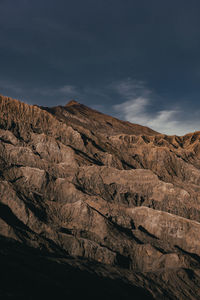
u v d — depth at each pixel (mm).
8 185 126812
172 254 111188
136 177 173500
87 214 126938
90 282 81562
